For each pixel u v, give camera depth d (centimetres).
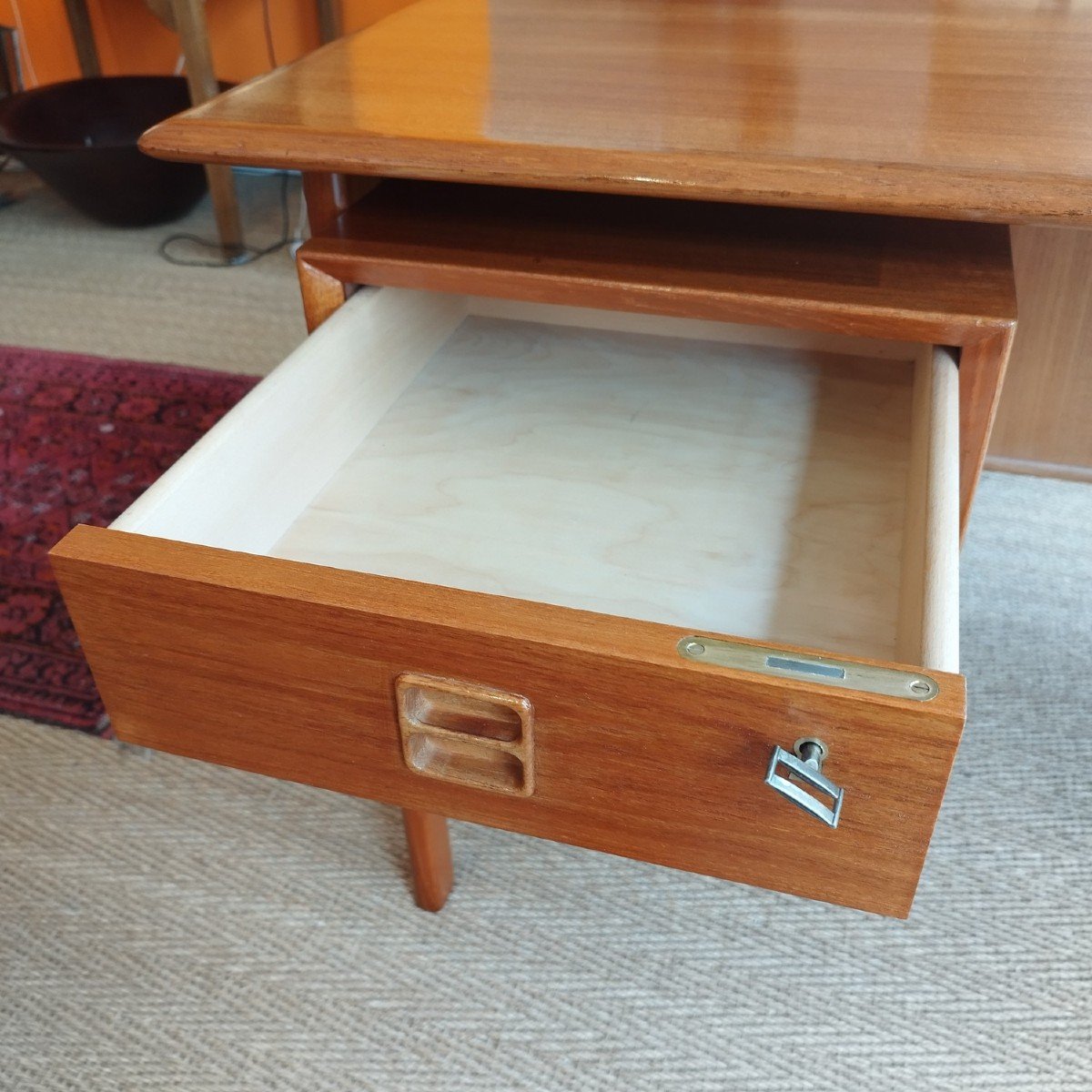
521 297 66
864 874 44
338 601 43
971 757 85
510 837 80
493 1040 67
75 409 132
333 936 74
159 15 169
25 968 72
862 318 60
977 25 81
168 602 46
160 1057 67
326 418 70
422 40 81
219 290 162
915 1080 65
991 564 104
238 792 84
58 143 182
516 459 74
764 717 40
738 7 88
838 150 57
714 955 72
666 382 83
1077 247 99
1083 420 110
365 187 78
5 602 103
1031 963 71
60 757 87
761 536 67
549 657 41
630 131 61
